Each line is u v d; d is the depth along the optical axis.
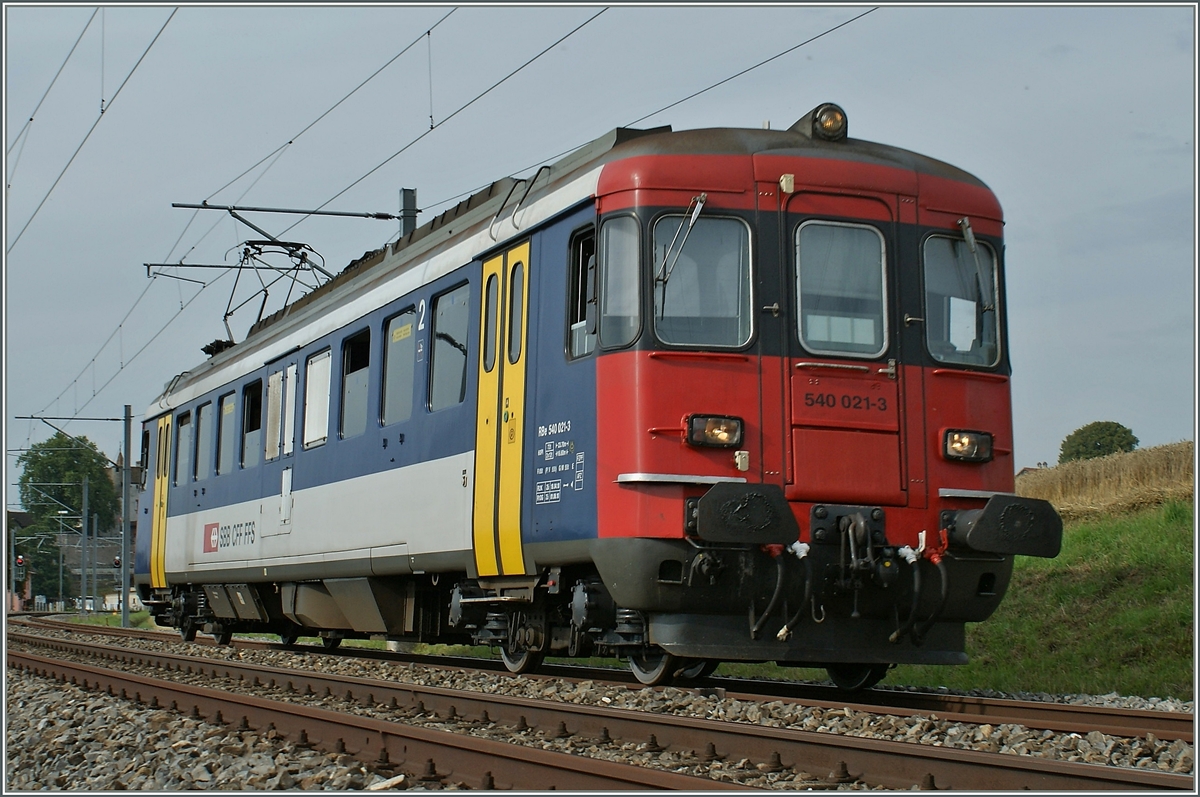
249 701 7.67
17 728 8.55
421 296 10.84
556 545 8.53
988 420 8.48
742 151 8.28
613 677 10.16
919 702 8.47
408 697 8.32
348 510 11.89
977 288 8.63
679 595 7.86
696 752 6.17
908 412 8.23
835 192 8.33
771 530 7.61
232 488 15.27
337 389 12.41
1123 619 12.59
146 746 7.11
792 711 7.36
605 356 8.11
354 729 6.59
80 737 7.71
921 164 8.68
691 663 9.03
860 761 5.46
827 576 7.95
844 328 8.23
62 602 79.81
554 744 6.61
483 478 9.48
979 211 8.71
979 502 8.34
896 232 8.42
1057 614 13.46
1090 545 15.38
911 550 8.03
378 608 11.52
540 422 8.79
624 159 8.29
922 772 5.22
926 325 8.40
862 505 8.05
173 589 18.20
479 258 9.86
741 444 7.91
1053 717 7.62
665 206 8.09
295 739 6.93
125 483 34.97
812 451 7.99
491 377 9.48
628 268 8.09
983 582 8.42
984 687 10.83
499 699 7.49
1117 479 19.67
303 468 13.07
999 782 4.99
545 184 9.37
